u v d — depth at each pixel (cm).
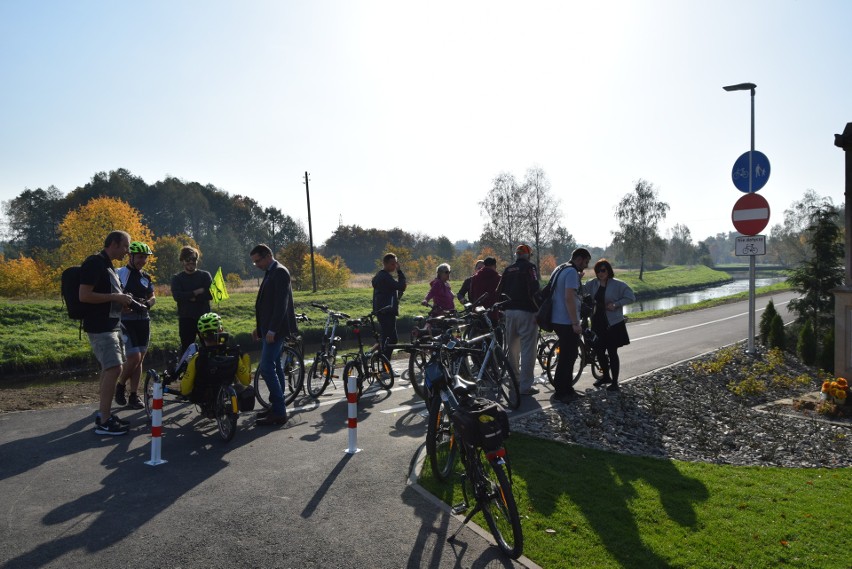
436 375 527
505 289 905
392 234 11888
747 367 1202
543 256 6881
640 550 398
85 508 467
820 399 853
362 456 598
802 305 1611
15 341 1673
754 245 1276
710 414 837
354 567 379
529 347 896
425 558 391
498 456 404
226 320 2334
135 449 620
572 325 825
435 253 9100
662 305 3759
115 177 10706
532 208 6031
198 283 860
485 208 6138
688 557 389
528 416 754
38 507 468
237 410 628
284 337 726
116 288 668
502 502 399
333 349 909
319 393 885
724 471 575
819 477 567
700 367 1142
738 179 1275
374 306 943
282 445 635
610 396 884
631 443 678
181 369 689
